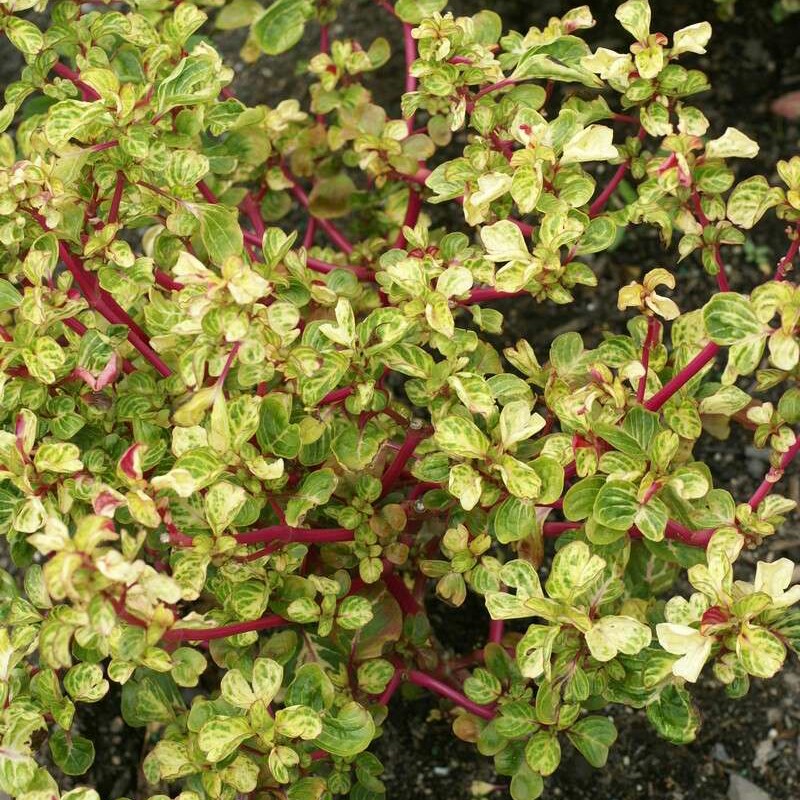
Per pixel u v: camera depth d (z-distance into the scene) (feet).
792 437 2.93
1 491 2.92
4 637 2.83
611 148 2.88
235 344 2.72
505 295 3.11
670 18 4.68
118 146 2.92
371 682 3.10
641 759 3.65
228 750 2.75
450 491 2.79
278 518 3.02
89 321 3.06
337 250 4.17
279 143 3.61
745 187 2.93
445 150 4.47
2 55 4.93
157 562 3.32
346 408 2.99
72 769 2.95
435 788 3.62
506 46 3.27
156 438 2.97
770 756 3.63
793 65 4.58
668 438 2.79
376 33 4.77
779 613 2.73
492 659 3.14
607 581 2.91
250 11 3.62
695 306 4.21
